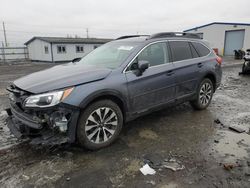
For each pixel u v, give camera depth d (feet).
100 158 10.85
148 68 13.44
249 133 13.73
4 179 9.27
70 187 8.77
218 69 18.54
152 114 17.13
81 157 10.94
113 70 12.08
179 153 11.27
